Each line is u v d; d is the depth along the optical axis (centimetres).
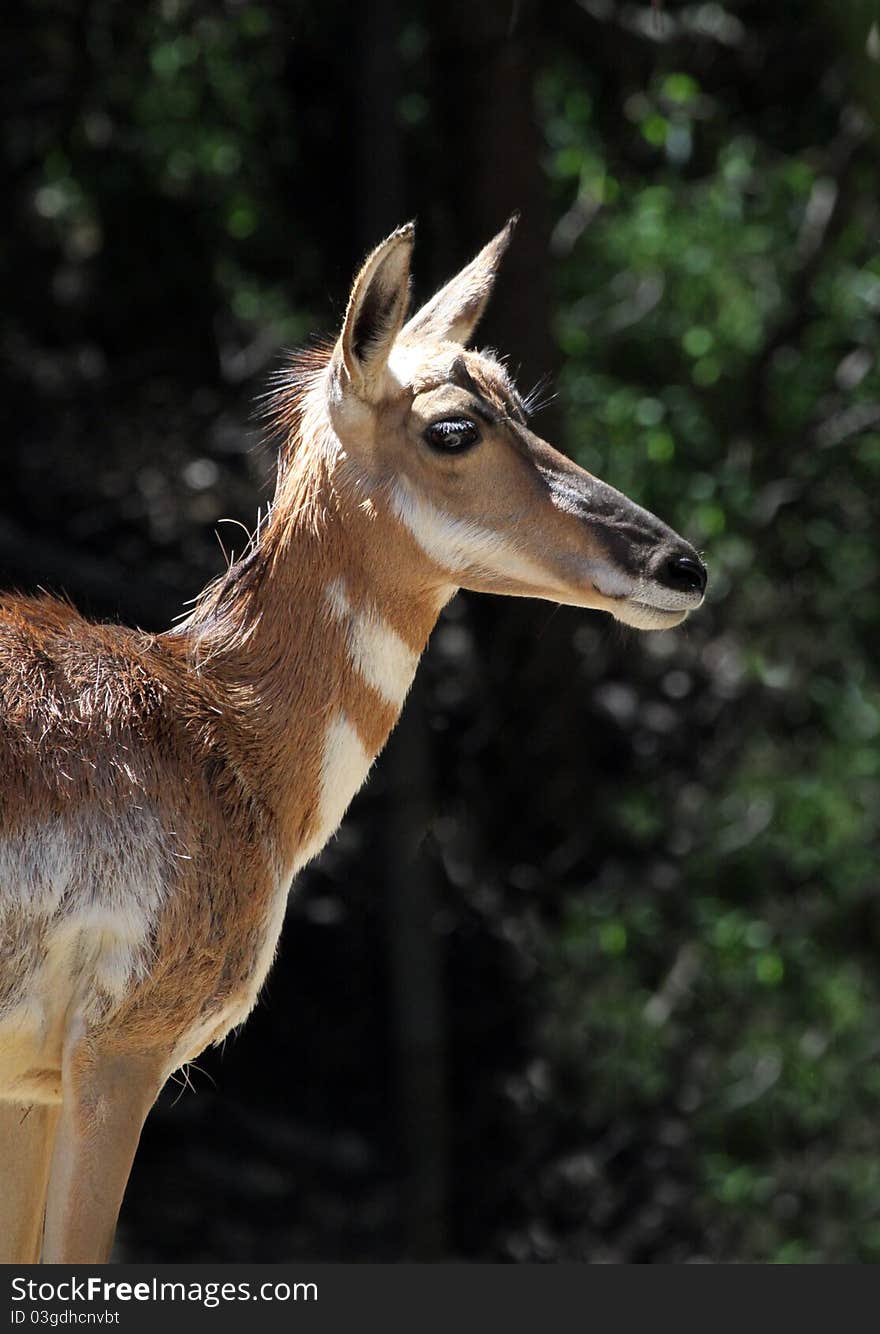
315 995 1516
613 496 742
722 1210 1467
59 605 764
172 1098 1459
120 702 717
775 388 1694
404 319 729
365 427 734
